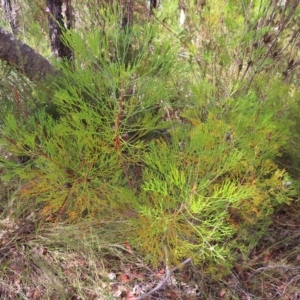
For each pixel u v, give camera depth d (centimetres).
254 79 219
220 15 206
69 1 214
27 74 218
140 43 186
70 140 184
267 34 204
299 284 202
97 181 189
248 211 192
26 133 173
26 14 269
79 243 209
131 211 202
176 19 220
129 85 177
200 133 165
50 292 194
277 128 189
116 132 170
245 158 181
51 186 186
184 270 206
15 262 204
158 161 161
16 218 216
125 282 202
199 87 187
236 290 201
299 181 217
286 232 225
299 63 222
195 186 153
